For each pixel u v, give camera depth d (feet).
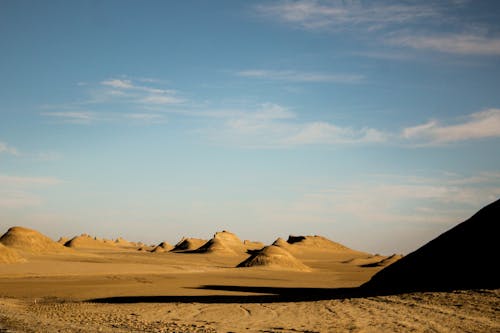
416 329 64.59
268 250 345.10
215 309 92.63
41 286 167.73
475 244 128.26
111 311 94.73
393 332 63.26
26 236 454.40
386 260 467.52
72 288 158.92
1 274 225.56
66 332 63.26
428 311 78.89
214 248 590.96
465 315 73.67
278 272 293.02
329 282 222.48
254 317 81.05
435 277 123.44
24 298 130.52
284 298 116.88
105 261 371.15
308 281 224.53
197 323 75.25
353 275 306.55
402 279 134.72
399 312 79.66
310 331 65.36
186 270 289.94
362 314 79.46
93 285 172.65
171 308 96.27
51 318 84.74
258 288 164.45
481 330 62.75
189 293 138.82
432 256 136.98
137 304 107.96
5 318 80.23
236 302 107.45
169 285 173.27
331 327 68.54
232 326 71.72
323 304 94.12
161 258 459.32
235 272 278.87
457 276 117.29
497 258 114.83
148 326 71.97
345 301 96.73
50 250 450.30
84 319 82.64
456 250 131.54
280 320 77.05
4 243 436.76
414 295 97.45
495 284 101.19
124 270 273.75
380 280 144.77
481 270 113.70
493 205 146.61
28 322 75.25
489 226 132.98
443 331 62.80
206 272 271.28
